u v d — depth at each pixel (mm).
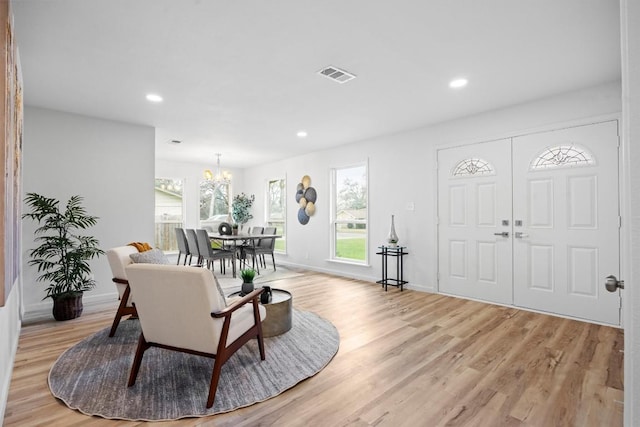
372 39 2391
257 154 6668
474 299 4109
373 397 1955
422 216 4641
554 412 1806
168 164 7410
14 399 1920
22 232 3633
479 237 4062
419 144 4684
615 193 3135
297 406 1866
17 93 2383
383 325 3189
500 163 3877
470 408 1845
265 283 5160
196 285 1846
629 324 688
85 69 2840
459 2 1985
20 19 2104
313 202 6426
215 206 8273
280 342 2758
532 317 3418
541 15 2109
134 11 2051
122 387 2047
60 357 2473
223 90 3314
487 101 3641
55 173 3871
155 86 3205
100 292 4137
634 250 672
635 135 676
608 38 2377
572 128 3367
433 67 2832
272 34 2322
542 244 3566
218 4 1989
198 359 2447
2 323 1831
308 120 4324
